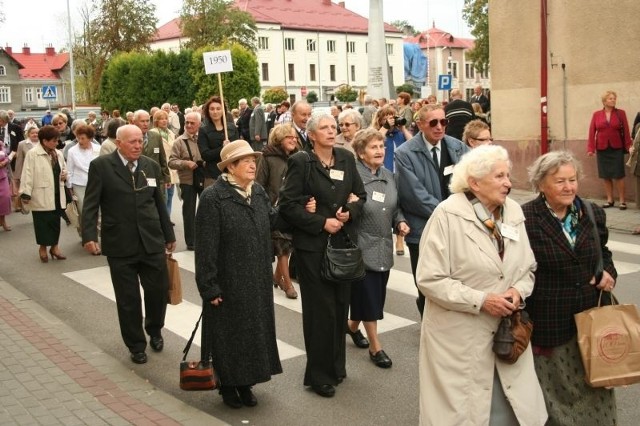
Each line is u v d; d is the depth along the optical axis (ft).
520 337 12.55
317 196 18.47
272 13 294.46
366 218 20.65
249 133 74.02
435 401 12.91
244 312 17.48
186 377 17.42
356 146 21.34
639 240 37.50
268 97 161.48
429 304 13.25
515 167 54.95
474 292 12.53
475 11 175.11
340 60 309.42
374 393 18.98
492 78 55.83
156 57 175.63
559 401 13.87
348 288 18.99
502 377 12.76
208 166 36.22
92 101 229.25
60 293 30.12
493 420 12.87
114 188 21.26
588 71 49.32
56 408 17.52
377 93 84.58
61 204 36.09
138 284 21.66
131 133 21.31
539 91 52.80
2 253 38.55
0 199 44.75
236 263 17.49
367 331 21.11
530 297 13.89
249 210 17.72
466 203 13.04
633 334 13.20
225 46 168.45
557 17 50.62
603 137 44.98
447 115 33.42
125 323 21.44
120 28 222.48
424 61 298.35
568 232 13.88
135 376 20.12
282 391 19.31
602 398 13.70
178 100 174.91
